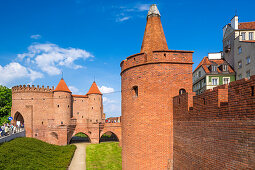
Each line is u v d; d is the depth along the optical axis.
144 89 18.03
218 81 44.62
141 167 17.53
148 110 17.64
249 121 8.12
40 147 38.34
